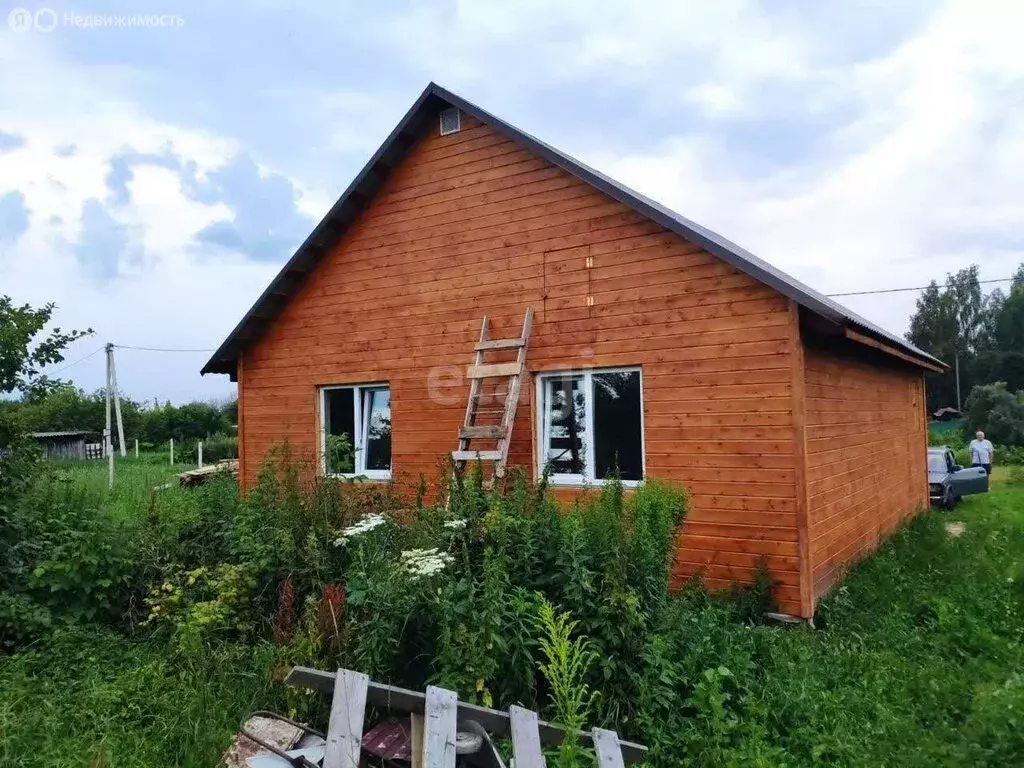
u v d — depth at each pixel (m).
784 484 6.79
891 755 4.09
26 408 6.56
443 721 3.37
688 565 7.23
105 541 6.00
